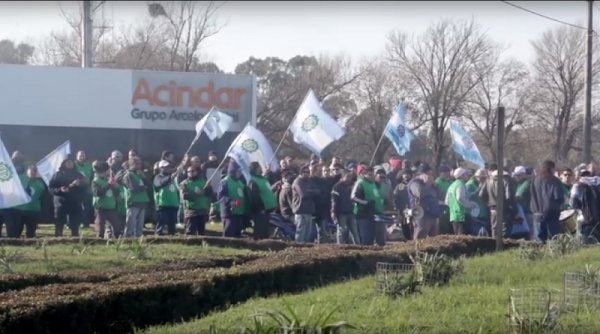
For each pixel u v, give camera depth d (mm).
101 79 52781
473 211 39062
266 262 25062
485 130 93438
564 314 18125
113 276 22656
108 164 40656
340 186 38875
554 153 90812
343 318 17938
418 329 16922
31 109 51531
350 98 99375
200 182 39031
